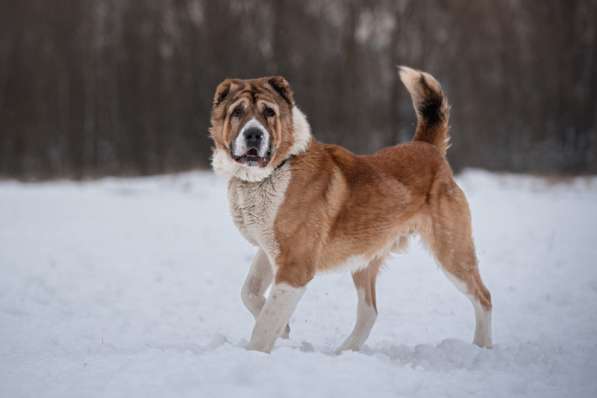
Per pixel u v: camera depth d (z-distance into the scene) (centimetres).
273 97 627
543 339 684
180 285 1011
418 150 723
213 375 491
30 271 1102
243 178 621
